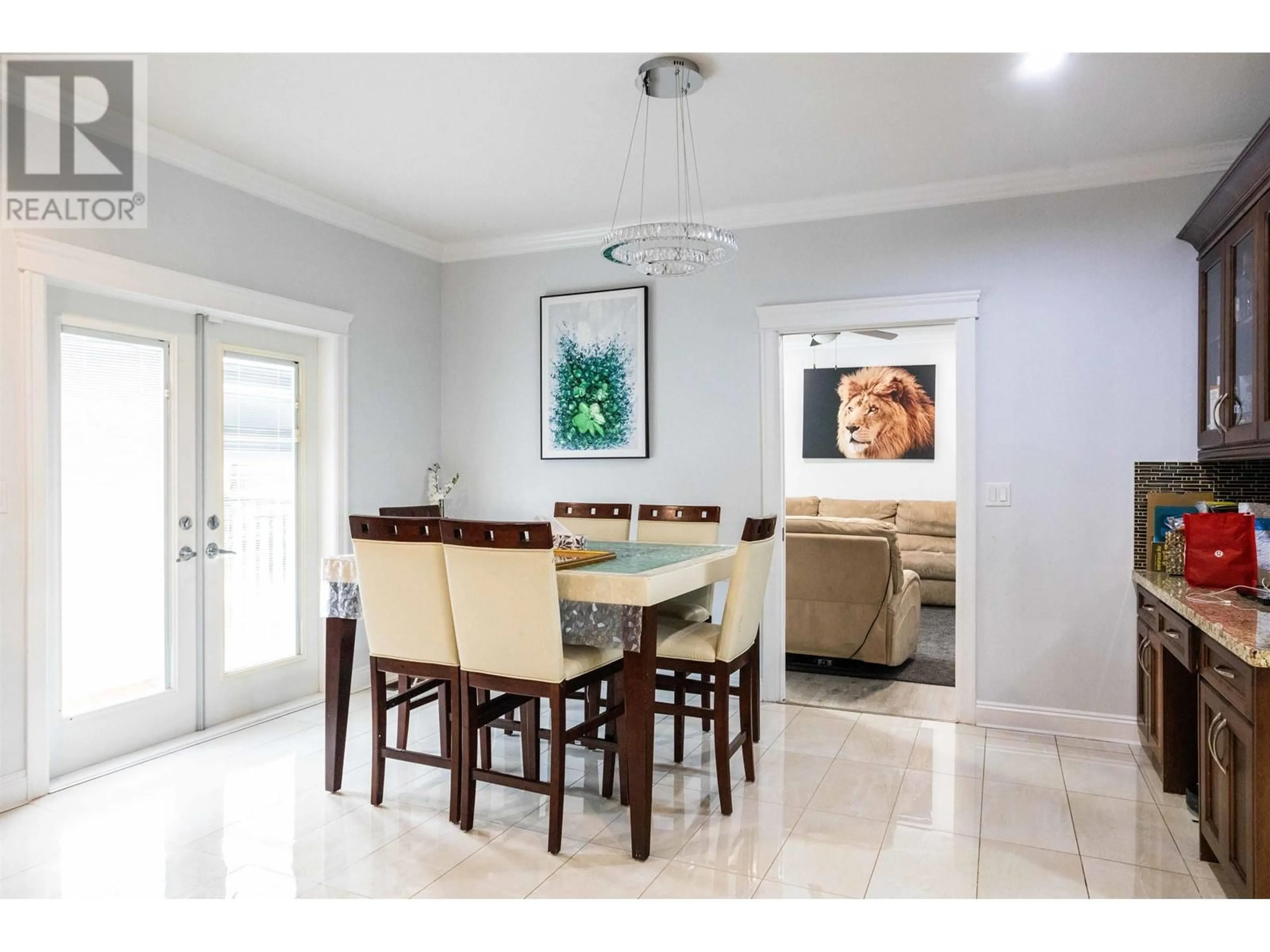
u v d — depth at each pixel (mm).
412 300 4824
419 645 2816
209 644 3730
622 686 3125
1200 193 3484
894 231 3984
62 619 3160
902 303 3938
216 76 2816
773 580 4250
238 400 3869
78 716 3203
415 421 4852
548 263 4777
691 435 4422
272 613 4062
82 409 3215
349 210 4270
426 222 4523
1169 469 3547
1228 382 2980
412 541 2738
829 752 3500
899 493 7863
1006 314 3781
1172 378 3541
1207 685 2383
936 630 6184
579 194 4039
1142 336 3580
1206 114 3092
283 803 2932
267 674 4020
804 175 3754
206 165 3516
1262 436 2633
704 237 2795
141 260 3279
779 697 4250
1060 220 3693
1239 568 2893
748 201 4125
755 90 2900
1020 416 3762
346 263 4320
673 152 3479
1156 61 2678
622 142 3385
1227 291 2986
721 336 4348
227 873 2418
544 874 2430
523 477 4863
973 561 3838
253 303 3744
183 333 3588
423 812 2877
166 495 3543
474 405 4984
